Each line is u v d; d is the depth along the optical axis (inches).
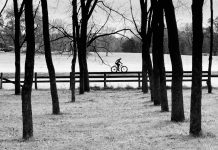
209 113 657.6
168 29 557.6
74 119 645.3
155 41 789.9
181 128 515.5
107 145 429.1
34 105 842.2
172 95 573.3
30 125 471.8
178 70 565.0
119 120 619.8
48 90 1197.7
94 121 619.8
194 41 450.0
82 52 1171.3
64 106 828.6
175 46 559.2
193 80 457.7
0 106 810.8
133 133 499.5
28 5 462.9
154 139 454.0
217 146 408.2
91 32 1222.3
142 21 996.6
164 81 692.1
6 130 538.0
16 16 1053.2
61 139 470.9
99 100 946.1
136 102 891.4
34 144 438.9
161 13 670.5
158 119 604.1
